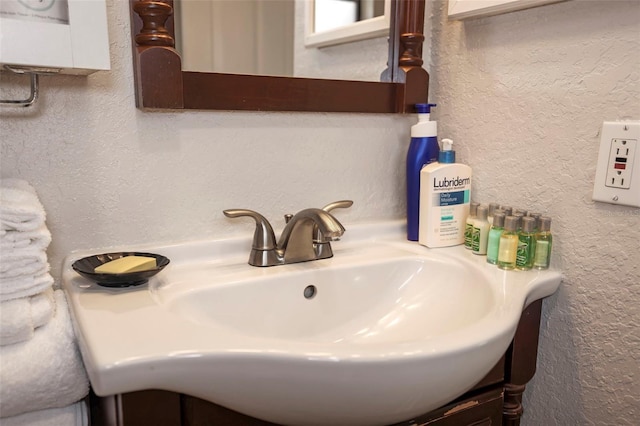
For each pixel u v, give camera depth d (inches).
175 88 29.3
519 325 31.6
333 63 41.2
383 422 22.4
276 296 30.5
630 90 27.9
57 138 28.2
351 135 37.8
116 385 18.8
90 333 21.0
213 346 20.0
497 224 32.1
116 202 30.3
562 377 33.2
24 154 27.5
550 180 32.6
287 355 19.4
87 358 20.0
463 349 20.7
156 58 28.5
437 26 39.3
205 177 32.7
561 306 32.7
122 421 20.9
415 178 36.7
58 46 22.5
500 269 31.6
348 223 38.7
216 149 32.7
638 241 28.3
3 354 21.3
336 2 40.2
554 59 31.5
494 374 31.2
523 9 32.8
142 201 31.0
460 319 30.1
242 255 33.9
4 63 21.8
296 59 41.8
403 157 40.5
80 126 28.6
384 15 38.1
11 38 21.4
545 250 31.9
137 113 30.0
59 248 29.2
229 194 33.7
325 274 31.9
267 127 34.2
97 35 23.3
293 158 35.6
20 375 21.1
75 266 26.4
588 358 31.5
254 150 34.0
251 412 21.9
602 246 30.0
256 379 20.0
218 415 23.0
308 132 35.9
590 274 30.9
